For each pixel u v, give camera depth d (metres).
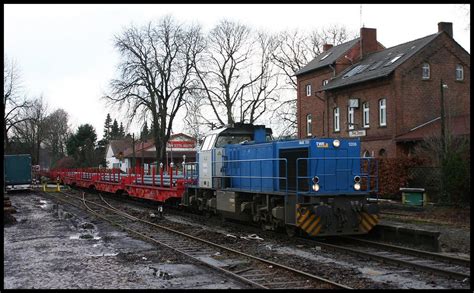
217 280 9.27
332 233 13.12
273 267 10.24
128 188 29.73
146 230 16.88
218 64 50.03
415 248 12.12
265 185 15.56
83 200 30.47
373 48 39.38
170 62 45.38
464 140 21.75
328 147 13.91
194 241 14.16
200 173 20.38
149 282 9.15
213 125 48.44
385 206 21.78
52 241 14.47
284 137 16.03
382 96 31.81
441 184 21.58
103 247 13.30
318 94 40.28
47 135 92.38
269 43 51.53
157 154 45.62
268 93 51.28
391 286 8.59
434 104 31.45
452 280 9.03
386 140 31.22
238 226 17.05
